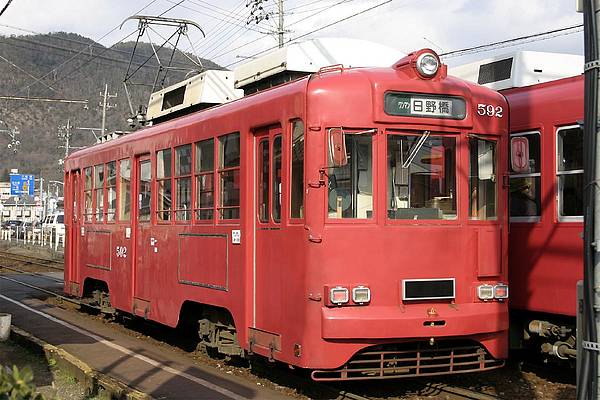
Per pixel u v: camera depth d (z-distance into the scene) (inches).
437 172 300.5
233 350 360.5
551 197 337.4
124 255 479.8
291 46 370.0
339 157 278.1
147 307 439.5
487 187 312.2
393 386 333.4
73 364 345.4
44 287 821.9
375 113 287.6
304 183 287.6
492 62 398.9
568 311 326.6
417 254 291.9
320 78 291.7
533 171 349.4
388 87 290.2
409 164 294.4
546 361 363.9
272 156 314.3
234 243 336.2
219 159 355.9
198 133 377.7
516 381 348.5
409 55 298.8
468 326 292.2
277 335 302.8
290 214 298.4
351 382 338.3
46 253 1428.4
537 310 342.3
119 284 488.4
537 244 343.3
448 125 299.6
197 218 375.9
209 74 458.0
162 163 424.8
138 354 416.2
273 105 310.0
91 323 555.5
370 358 312.3
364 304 283.1
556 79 377.7
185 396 311.9
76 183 612.7
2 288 814.5
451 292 295.7
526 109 352.2
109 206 518.6
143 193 455.5
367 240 286.0
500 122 314.3
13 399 144.3
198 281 371.9
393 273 288.0
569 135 332.2
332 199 285.6
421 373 300.2
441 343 310.2
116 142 511.8
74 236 612.1
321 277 282.0
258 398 307.1
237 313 332.2
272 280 308.5
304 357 282.8
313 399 310.2
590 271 182.5
